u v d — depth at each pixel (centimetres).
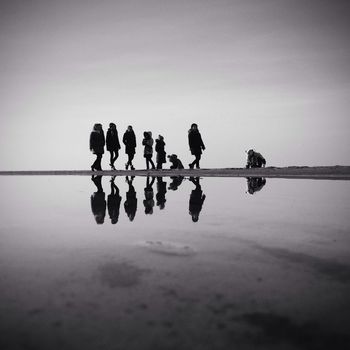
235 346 76
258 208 310
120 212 292
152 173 1195
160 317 90
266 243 175
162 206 329
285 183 630
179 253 155
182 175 1038
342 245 170
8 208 324
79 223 239
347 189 499
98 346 76
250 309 95
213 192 472
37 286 112
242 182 672
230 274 125
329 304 99
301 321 88
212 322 87
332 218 255
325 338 80
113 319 89
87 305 97
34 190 546
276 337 80
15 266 135
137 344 77
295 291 109
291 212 285
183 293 106
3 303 99
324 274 125
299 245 170
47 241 181
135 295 105
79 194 465
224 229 213
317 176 844
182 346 76
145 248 165
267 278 121
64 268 132
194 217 262
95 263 139
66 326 85
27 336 80
